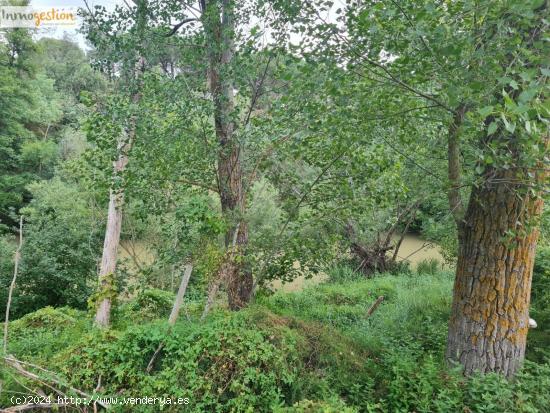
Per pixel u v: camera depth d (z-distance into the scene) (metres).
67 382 3.64
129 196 5.32
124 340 4.01
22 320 6.84
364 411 3.55
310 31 2.87
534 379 3.59
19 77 19.36
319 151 5.06
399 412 3.38
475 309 3.74
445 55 2.32
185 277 4.50
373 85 3.22
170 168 5.06
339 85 3.04
